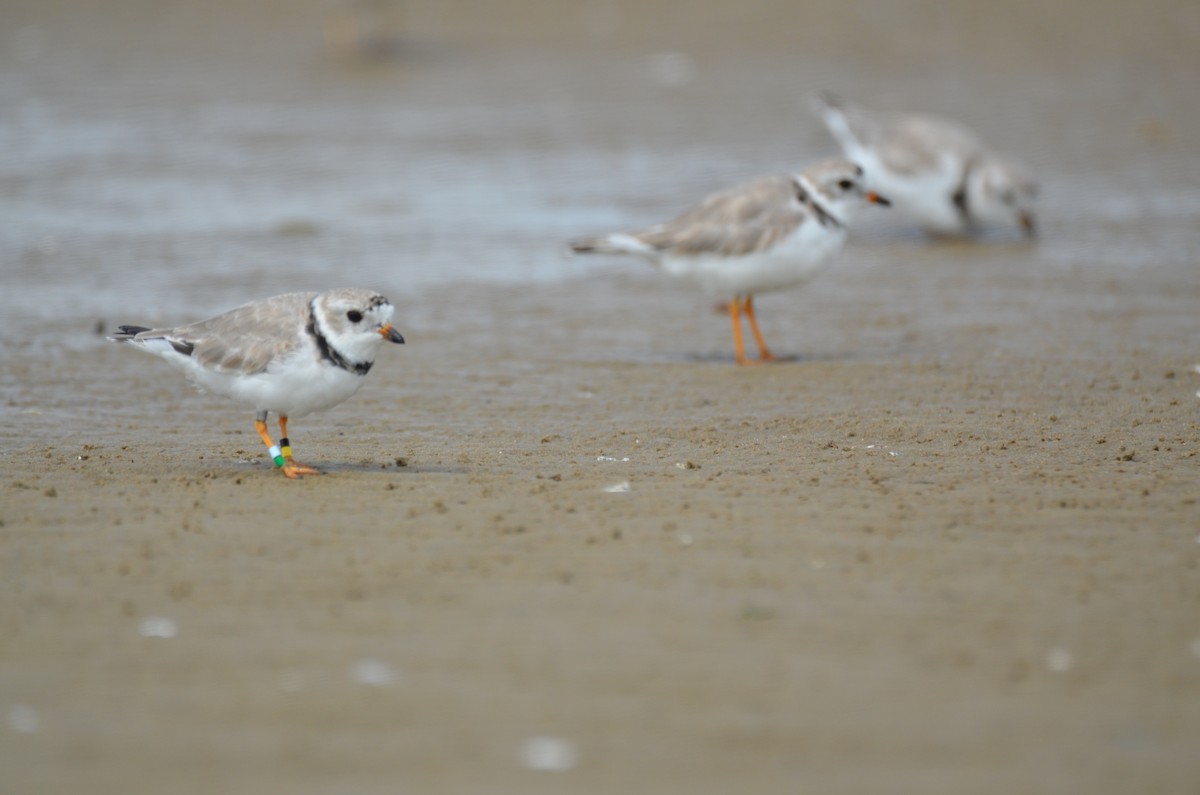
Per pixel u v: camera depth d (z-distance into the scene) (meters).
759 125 28.34
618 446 12.86
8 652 8.32
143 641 8.47
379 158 26.75
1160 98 29.59
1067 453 12.36
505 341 17.31
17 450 12.70
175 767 7.08
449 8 34.59
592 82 30.78
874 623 8.68
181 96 30.16
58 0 35.03
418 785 6.91
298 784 6.92
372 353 11.54
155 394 14.92
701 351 17.02
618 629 8.59
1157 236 22.55
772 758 7.14
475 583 9.30
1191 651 8.30
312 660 8.20
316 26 34.16
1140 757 7.15
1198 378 15.13
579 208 23.94
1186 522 10.45
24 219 23.02
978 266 21.42
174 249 21.50
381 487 11.38
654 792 6.84
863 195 16.56
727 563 9.62
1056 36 32.81
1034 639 8.46
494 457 12.46
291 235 22.41
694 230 16.25
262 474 11.84
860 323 18.28
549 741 7.31
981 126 28.23
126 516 10.65
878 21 33.69
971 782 6.92
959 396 14.59
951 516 10.57
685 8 34.41
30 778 6.98
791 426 13.51
